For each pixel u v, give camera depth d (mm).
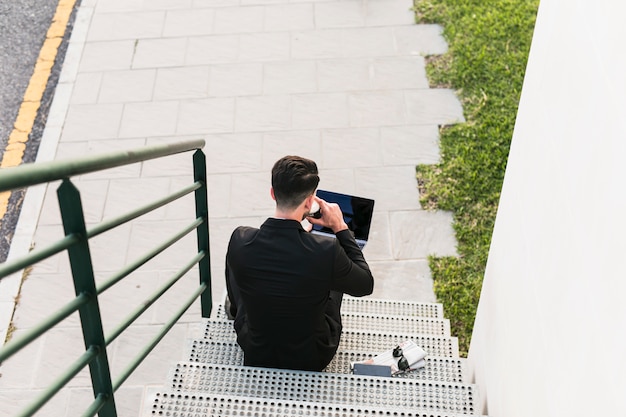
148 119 6906
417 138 6633
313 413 3303
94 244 5977
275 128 6777
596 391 2059
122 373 3217
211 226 6137
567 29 2570
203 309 4578
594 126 2191
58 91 7148
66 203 2447
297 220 3461
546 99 2834
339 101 6965
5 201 6285
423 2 7719
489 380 3740
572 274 2346
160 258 5906
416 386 3734
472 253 5852
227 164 6531
